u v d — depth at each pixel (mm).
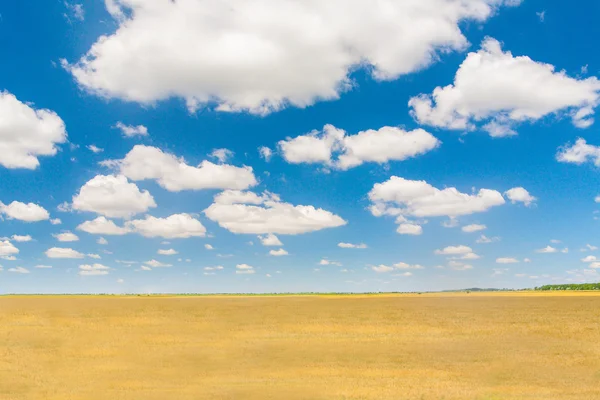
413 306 68375
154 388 28469
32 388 28578
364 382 29547
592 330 47469
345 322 52938
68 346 40844
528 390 27641
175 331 47594
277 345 41344
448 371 32406
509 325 50688
